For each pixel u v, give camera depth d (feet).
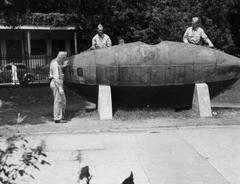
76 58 40.57
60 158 25.98
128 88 39.65
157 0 78.23
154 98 40.83
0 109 47.65
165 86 39.60
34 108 48.49
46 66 46.21
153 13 75.25
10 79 84.79
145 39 75.41
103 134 32.86
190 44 40.34
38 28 103.14
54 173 22.94
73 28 103.65
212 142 29.37
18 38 113.19
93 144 29.58
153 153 26.76
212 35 77.15
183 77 39.58
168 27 75.51
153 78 39.01
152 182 21.15
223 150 27.14
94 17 77.92
